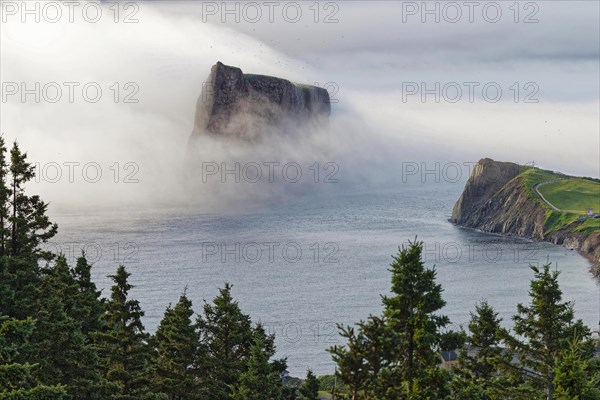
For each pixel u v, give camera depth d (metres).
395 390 48.84
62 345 57.34
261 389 70.62
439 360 51.06
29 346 53.94
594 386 53.91
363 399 49.22
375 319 48.19
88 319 71.56
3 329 40.38
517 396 61.56
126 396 68.00
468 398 64.31
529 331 60.78
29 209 66.81
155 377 75.00
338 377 48.22
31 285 61.16
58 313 57.62
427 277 51.22
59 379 57.28
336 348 48.38
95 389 59.53
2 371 39.31
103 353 70.44
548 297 60.19
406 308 51.47
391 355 47.84
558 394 52.44
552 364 59.38
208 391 75.12
